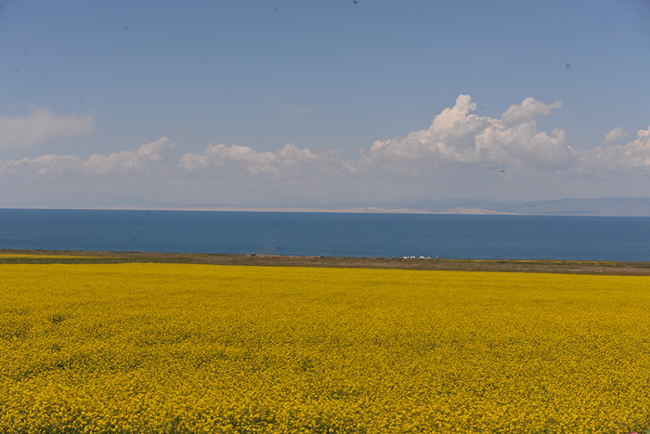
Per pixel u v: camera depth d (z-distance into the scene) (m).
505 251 132.62
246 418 8.17
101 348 12.77
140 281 27.09
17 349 12.72
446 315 18.09
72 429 8.02
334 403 8.73
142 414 8.16
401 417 8.20
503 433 7.91
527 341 14.43
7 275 28.70
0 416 8.16
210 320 16.28
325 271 36.31
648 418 8.66
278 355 12.36
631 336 15.34
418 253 123.00
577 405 9.04
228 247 132.88
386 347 13.55
